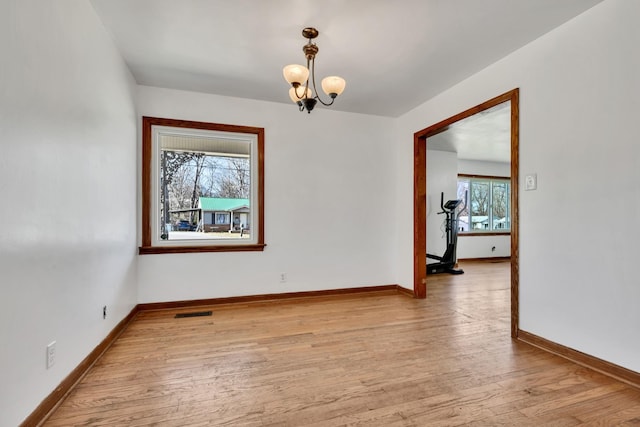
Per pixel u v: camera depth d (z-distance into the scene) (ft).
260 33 7.86
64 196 5.69
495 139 17.78
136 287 10.69
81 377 6.29
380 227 14.11
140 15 7.14
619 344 6.33
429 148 20.36
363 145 13.88
